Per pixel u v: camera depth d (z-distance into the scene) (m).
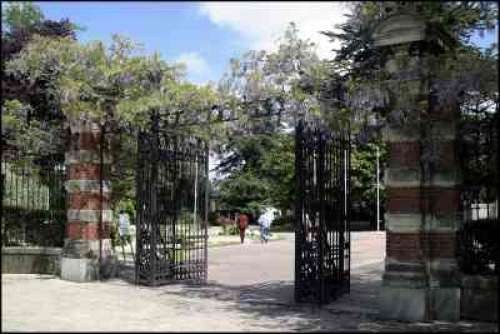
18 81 20.47
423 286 11.13
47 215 17.47
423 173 11.45
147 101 14.95
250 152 48.88
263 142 46.75
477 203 11.73
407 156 11.52
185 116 15.34
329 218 13.18
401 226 11.42
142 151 15.84
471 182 11.74
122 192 21.19
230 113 14.58
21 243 17.62
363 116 12.36
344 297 13.64
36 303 12.39
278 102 13.73
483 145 11.70
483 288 11.07
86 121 16.00
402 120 11.54
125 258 21.94
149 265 15.49
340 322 10.85
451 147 11.53
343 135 13.66
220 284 15.98
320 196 12.83
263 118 14.11
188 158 16.39
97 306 12.16
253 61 14.03
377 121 12.23
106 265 16.48
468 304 11.20
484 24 11.62
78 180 16.36
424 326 10.59
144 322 10.47
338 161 13.63
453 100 11.25
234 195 50.34
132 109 14.92
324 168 13.00
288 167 47.41
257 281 16.69
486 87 10.81
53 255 17.02
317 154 12.93
